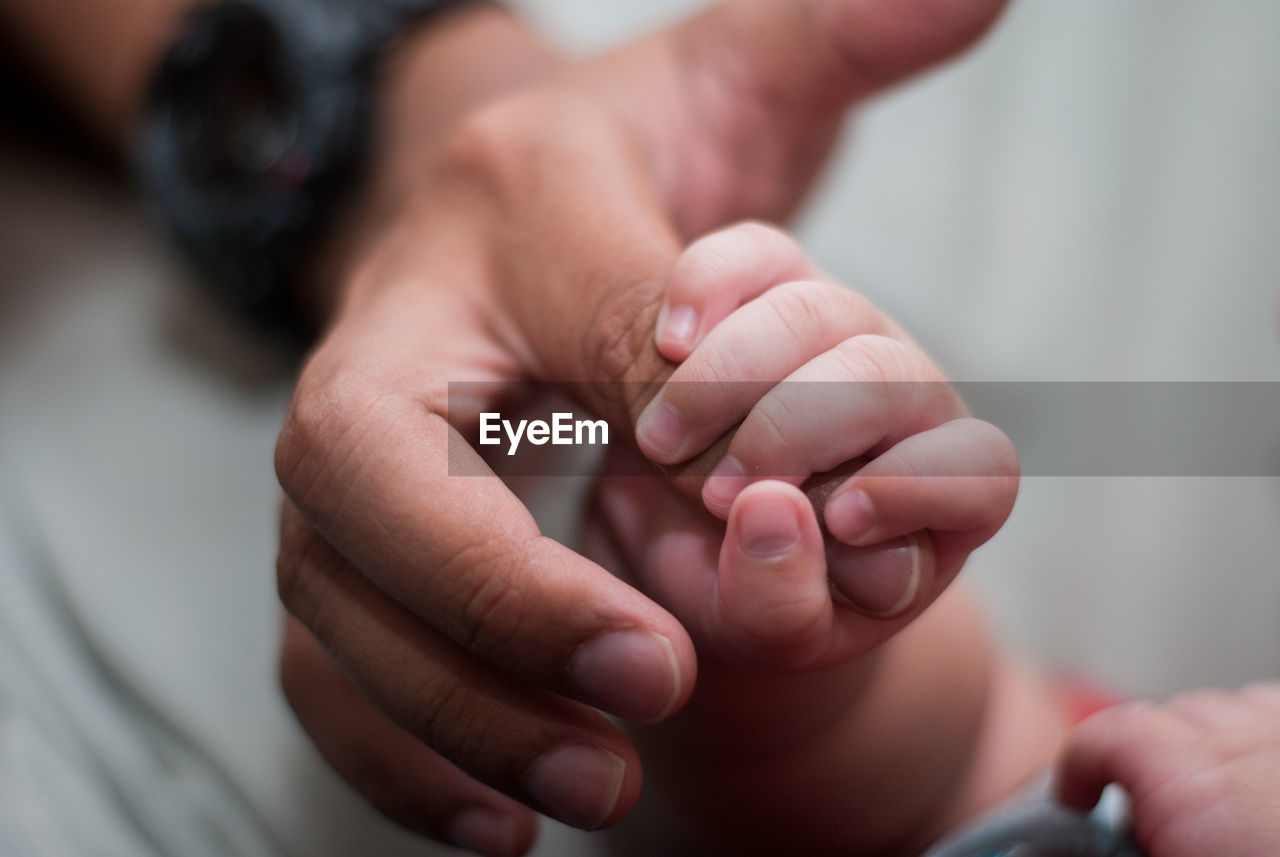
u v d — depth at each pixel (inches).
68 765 12.8
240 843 12.6
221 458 15.4
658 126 14.5
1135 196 20.1
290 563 11.2
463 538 10.4
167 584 14.1
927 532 10.3
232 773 12.9
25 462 15.5
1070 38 21.0
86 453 15.6
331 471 10.7
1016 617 16.0
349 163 14.8
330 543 10.8
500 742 10.5
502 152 12.9
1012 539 16.8
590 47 21.3
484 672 10.6
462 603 10.4
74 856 12.3
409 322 11.7
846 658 10.5
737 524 10.1
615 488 11.8
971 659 13.2
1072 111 20.9
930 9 13.6
